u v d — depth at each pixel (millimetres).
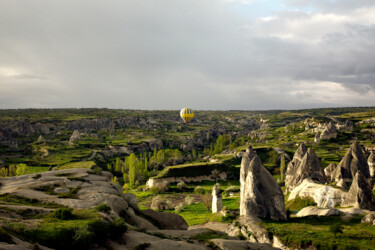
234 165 154250
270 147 161000
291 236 42906
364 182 58844
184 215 83875
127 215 50281
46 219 35062
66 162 155375
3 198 45875
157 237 39500
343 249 37906
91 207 45531
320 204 69500
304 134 197750
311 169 87500
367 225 47000
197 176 139125
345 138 169125
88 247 30969
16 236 26703
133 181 139375
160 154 178625
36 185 56406
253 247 40906
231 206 85062
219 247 39250
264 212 54250
